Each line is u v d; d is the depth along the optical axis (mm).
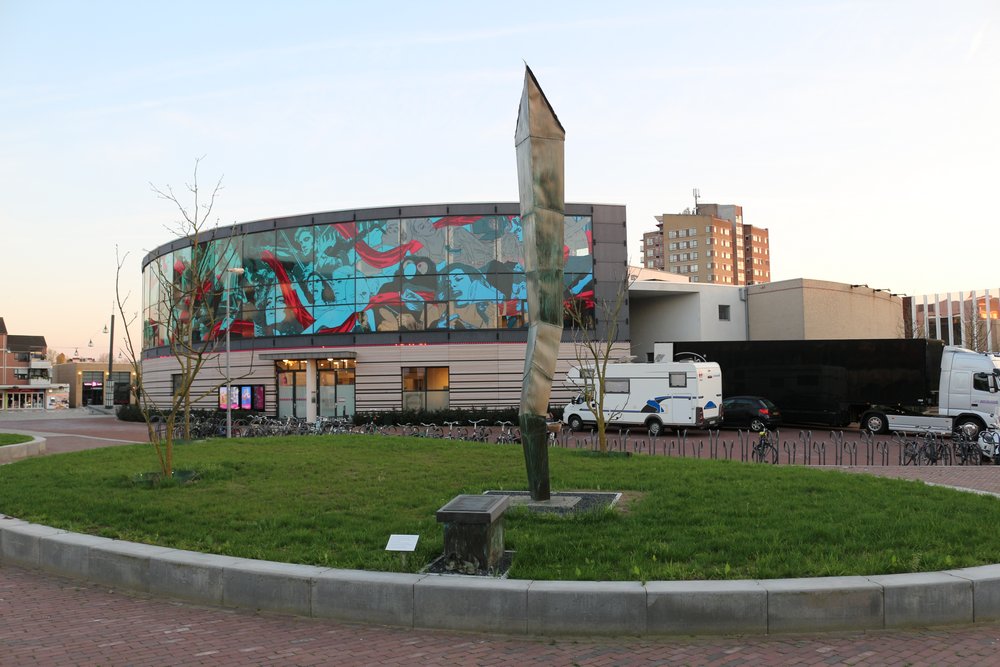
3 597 7047
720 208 138250
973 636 5770
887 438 25969
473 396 35219
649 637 5836
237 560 7055
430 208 36000
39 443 20344
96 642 5781
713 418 27344
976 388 25125
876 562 6676
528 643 5754
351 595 6336
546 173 9977
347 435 21703
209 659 5406
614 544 7520
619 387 27828
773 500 10023
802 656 5359
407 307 35875
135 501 10312
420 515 9398
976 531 8031
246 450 17203
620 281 35625
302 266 37125
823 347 28641
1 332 88812
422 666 5250
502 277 35656
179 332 15594
